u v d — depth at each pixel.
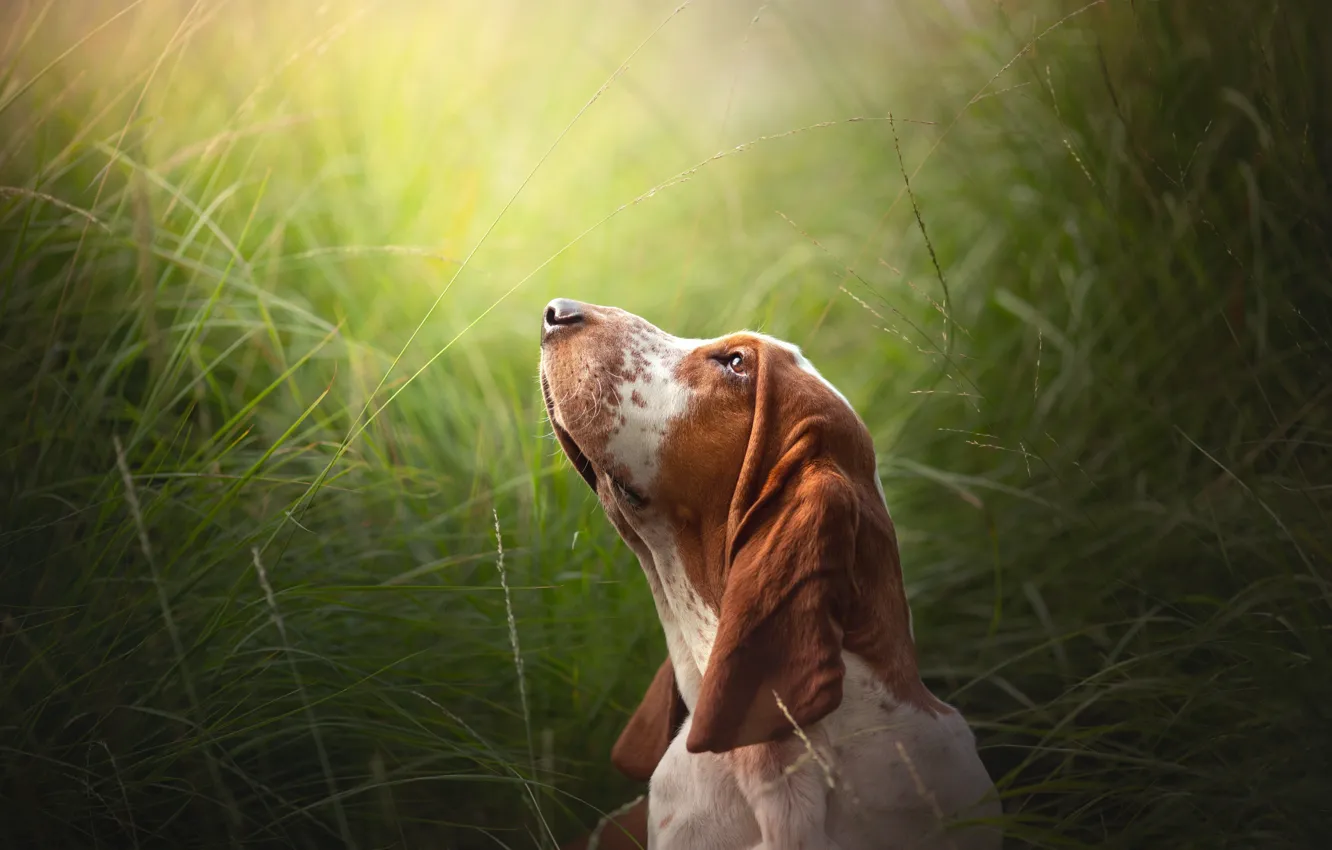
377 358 5.34
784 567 3.09
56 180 4.93
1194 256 5.23
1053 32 5.86
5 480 3.93
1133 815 3.55
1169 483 4.90
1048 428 5.30
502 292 6.54
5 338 4.31
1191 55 5.43
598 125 8.44
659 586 3.69
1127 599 4.60
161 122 5.57
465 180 7.10
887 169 7.32
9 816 3.26
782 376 3.40
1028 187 6.07
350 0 6.97
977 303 6.00
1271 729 3.57
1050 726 4.20
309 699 3.83
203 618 3.78
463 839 3.93
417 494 4.84
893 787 3.12
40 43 5.14
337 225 6.19
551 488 5.04
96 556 3.79
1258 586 4.00
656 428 3.47
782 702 3.02
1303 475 4.21
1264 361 4.75
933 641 4.81
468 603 4.55
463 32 8.09
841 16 8.05
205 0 5.07
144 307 4.41
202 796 3.41
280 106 5.98
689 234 7.36
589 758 4.34
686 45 9.23
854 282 6.51
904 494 5.38
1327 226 4.79
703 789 3.21
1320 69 4.97
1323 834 3.30
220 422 4.97
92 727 3.46
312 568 4.25
